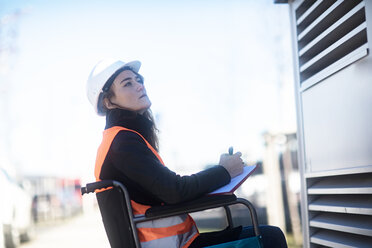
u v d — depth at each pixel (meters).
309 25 2.36
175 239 1.75
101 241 9.41
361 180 1.95
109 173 1.81
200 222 10.56
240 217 7.71
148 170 1.72
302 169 2.45
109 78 1.98
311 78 2.34
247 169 1.91
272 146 7.00
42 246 9.06
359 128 1.93
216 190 1.77
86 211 22.06
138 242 1.69
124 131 1.84
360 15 1.97
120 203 1.76
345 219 2.08
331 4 2.21
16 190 8.76
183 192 1.69
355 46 2.07
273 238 1.83
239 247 1.69
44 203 17.56
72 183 20.23
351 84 1.99
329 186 2.18
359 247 1.93
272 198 6.88
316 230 2.37
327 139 2.20
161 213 1.70
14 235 8.44
